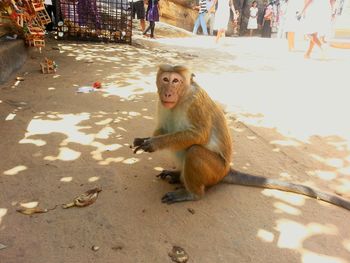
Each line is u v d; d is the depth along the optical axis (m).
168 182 0.99
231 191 0.96
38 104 1.51
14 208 0.83
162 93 0.83
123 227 0.79
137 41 3.51
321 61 3.06
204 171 0.88
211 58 3.01
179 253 0.73
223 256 0.73
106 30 3.22
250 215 0.87
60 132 1.25
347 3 3.98
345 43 3.97
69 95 1.66
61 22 3.04
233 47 3.81
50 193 0.90
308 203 0.93
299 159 1.21
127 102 1.62
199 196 0.91
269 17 5.39
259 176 1.00
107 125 1.34
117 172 1.01
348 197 1.00
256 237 0.79
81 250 0.72
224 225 0.82
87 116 1.41
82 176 0.98
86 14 3.11
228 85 2.10
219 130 0.91
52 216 0.81
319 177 1.10
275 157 1.20
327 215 0.89
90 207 0.85
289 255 0.75
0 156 1.05
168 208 0.87
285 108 1.73
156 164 1.08
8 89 1.68
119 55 2.70
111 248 0.73
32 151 1.10
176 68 0.83
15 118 1.33
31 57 2.34
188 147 0.88
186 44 3.79
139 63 2.48
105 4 3.23
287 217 0.87
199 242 0.76
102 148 1.15
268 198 0.94
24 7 2.04
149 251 0.73
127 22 3.24
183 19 5.35
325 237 0.81
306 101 1.86
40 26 2.29
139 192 0.93
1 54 1.83
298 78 2.38
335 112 1.71
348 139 1.40
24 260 0.69
